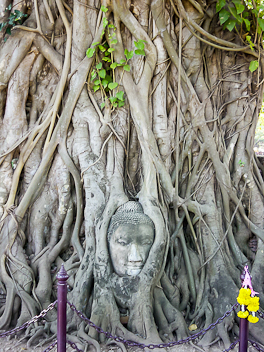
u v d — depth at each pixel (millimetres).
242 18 4754
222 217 4895
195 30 4816
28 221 4730
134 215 4172
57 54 4809
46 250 4609
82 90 4691
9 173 4738
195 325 4117
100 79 4738
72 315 4012
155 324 3967
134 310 3918
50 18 4789
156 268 4031
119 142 4719
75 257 4574
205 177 4867
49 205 4738
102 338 3816
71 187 4785
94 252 4328
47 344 3764
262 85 5172
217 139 4898
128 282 3990
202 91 4957
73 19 4691
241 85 5078
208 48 5035
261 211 4953
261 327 3934
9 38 4742
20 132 4770
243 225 4949
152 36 4730
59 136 4688
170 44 4715
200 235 4672
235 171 5023
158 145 4785
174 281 4562
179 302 4391
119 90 4695
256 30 4848
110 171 4629
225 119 5090
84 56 4688
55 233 4742
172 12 4848
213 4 4930
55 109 4695
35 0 4734
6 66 4727
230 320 3984
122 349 3586
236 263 4707
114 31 4609
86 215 4484
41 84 4973
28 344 3709
